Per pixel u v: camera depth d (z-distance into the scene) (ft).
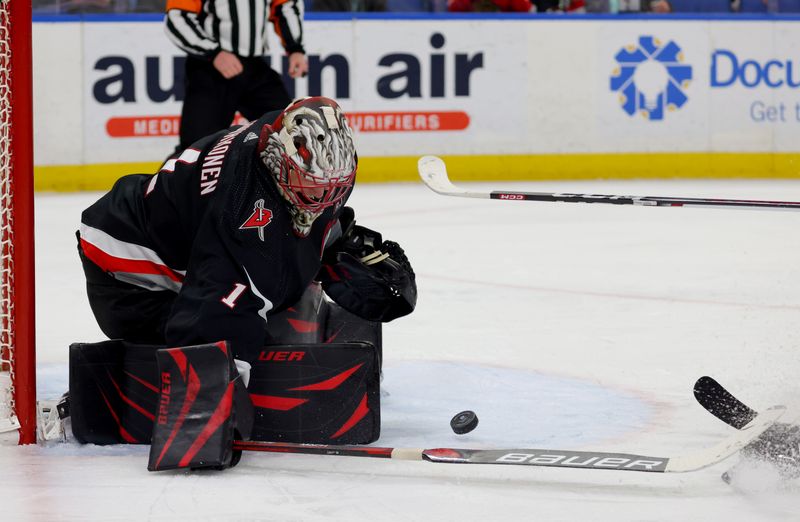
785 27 124.57
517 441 31.07
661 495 25.86
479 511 24.82
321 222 30.40
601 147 123.44
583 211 99.55
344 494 26.25
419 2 122.01
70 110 112.68
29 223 31.01
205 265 28.86
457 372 40.14
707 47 123.75
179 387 28.17
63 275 65.92
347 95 118.62
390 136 119.75
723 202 33.24
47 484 27.30
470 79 120.67
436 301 56.34
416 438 31.50
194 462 27.45
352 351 30.12
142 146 114.42
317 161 28.04
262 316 29.55
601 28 122.11
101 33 112.68
